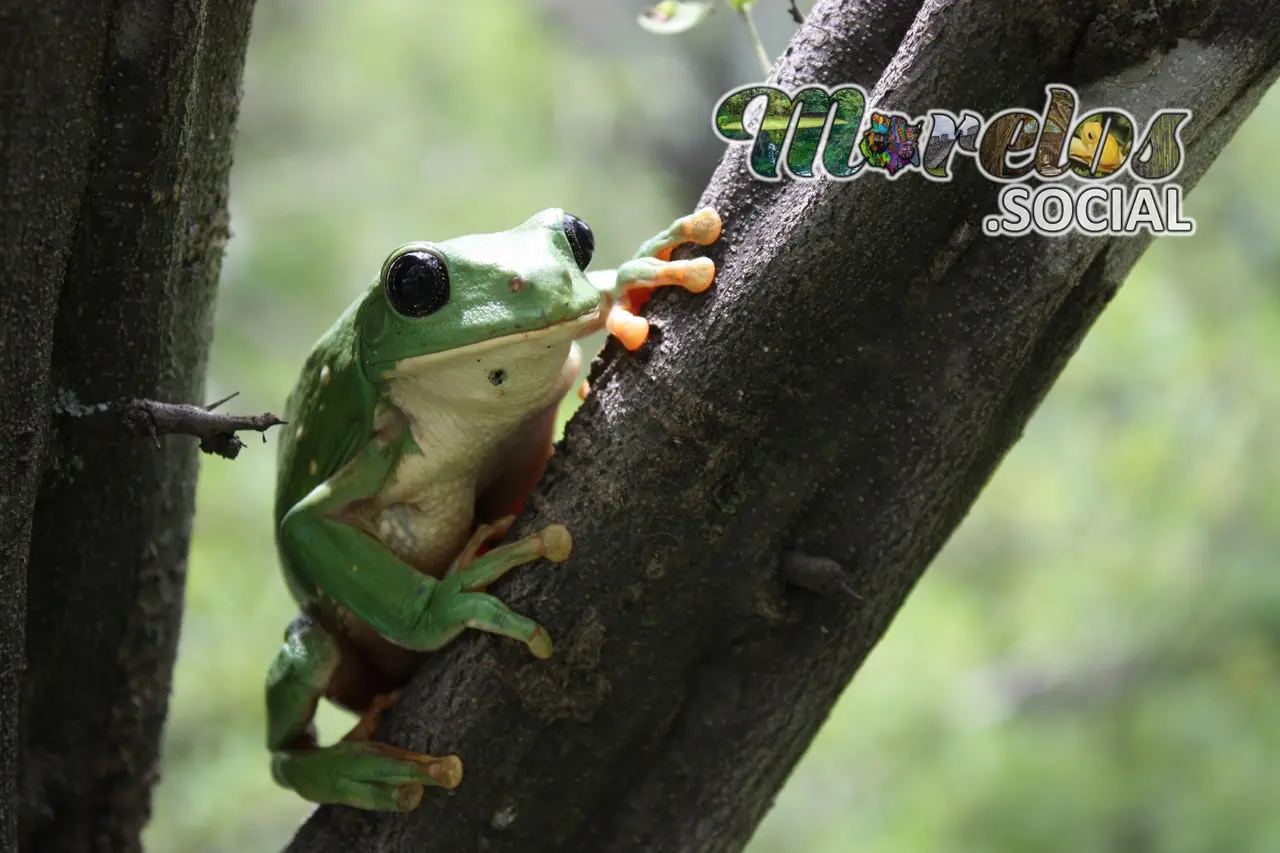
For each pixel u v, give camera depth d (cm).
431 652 95
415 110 201
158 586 99
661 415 94
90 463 96
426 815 95
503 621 94
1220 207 172
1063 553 178
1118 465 173
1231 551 168
